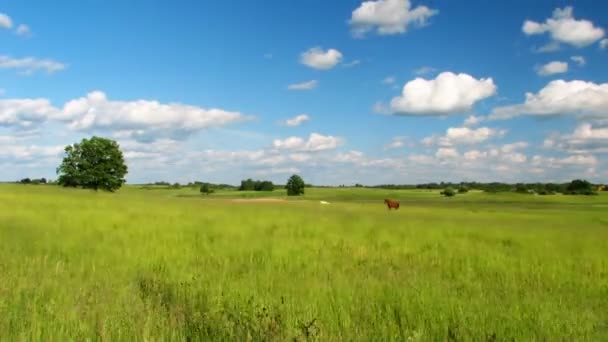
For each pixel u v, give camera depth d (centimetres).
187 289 853
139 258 1192
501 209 7444
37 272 962
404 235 2073
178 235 1725
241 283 909
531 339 640
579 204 11112
